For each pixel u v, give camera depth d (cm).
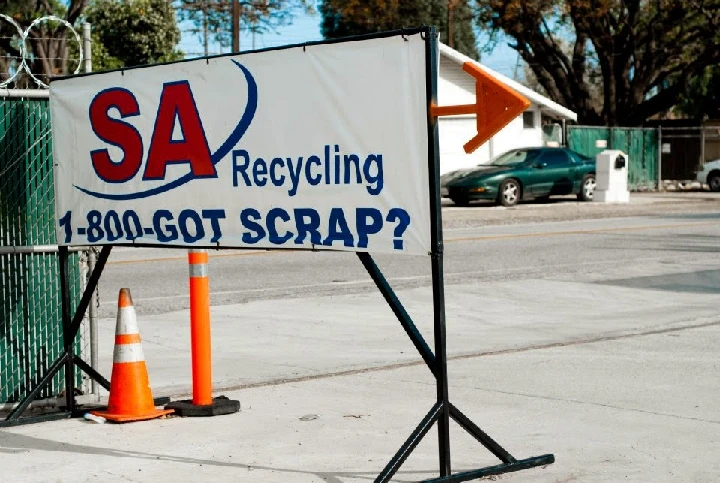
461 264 1647
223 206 628
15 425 693
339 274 1531
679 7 4244
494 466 563
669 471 573
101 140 703
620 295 1325
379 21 4609
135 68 676
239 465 592
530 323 1127
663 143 4234
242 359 925
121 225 695
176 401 733
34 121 750
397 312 545
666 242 1967
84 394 771
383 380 824
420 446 632
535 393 769
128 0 4084
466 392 775
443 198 3456
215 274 1538
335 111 561
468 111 517
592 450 615
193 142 642
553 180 3195
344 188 560
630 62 4731
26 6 3066
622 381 809
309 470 580
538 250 1845
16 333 745
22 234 747
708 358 901
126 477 572
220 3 5119
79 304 746
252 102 604
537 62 4706
